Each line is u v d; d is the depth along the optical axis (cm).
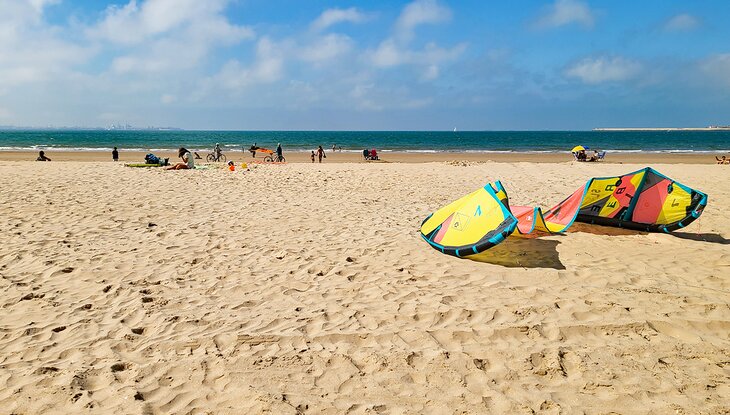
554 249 649
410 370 345
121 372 346
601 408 297
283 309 459
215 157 2722
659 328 406
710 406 296
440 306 456
